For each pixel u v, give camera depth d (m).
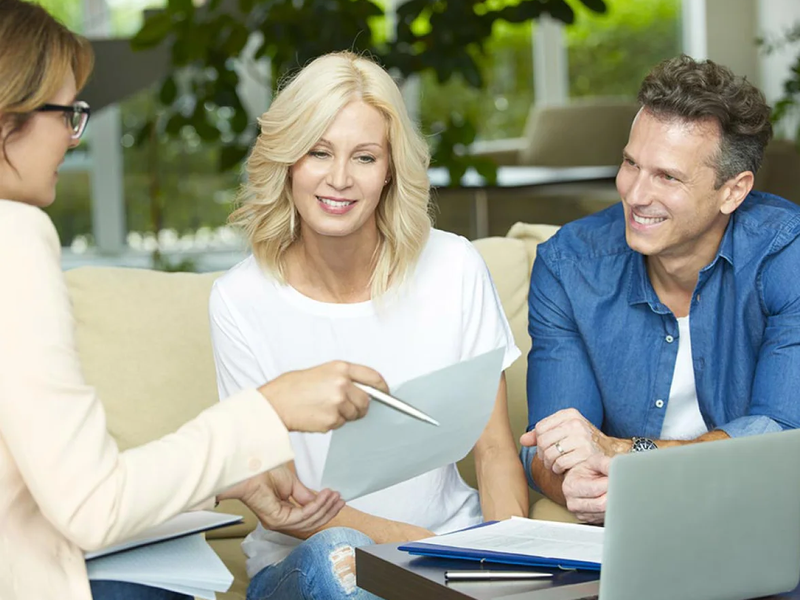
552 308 2.06
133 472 1.17
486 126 8.80
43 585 1.22
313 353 1.90
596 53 9.05
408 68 4.21
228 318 1.91
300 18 4.23
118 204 7.87
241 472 1.22
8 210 1.18
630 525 1.15
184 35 4.09
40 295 1.15
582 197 6.70
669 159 1.80
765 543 1.25
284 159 1.76
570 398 2.03
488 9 4.23
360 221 1.79
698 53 8.98
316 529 1.77
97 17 7.80
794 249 1.91
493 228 6.66
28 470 1.14
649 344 2.00
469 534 1.46
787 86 6.97
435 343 1.92
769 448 1.23
